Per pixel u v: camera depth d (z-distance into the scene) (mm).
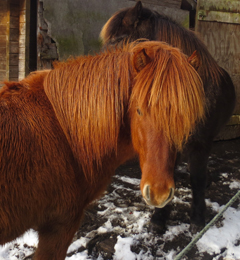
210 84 2109
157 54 1186
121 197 2850
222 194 2984
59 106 1308
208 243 2115
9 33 3674
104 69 1299
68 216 1324
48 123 1271
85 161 1332
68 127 1310
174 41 2107
